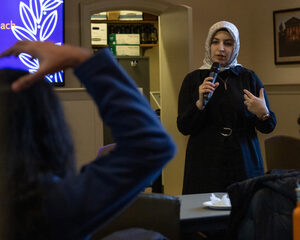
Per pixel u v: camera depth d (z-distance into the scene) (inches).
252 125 125.0
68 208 28.4
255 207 70.0
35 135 29.5
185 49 191.5
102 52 30.7
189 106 122.3
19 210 28.1
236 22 235.9
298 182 68.5
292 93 222.2
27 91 29.8
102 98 30.1
